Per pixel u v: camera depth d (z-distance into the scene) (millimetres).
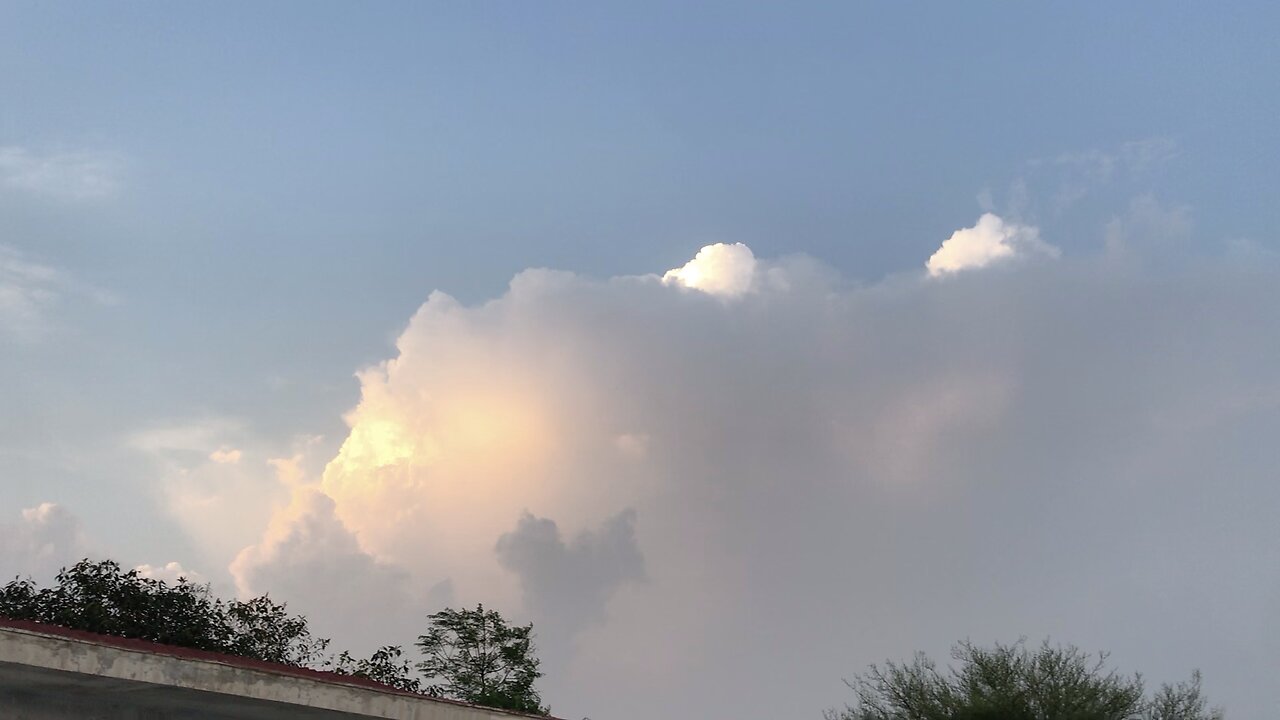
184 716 19250
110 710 18766
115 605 29172
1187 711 35594
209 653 18688
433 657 41625
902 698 37312
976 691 36125
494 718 20797
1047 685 35906
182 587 30781
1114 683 36125
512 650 41406
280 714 19578
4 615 27312
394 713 19781
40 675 17438
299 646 32750
